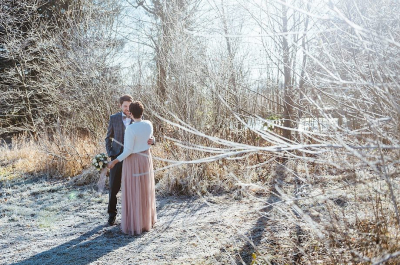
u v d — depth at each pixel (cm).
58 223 522
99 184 691
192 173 634
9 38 1440
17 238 468
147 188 457
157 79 895
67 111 1148
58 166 835
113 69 1074
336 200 335
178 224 482
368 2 251
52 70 1195
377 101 231
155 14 1277
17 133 1688
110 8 1283
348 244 244
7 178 829
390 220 255
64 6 1547
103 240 443
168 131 774
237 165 670
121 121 492
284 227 409
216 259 360
